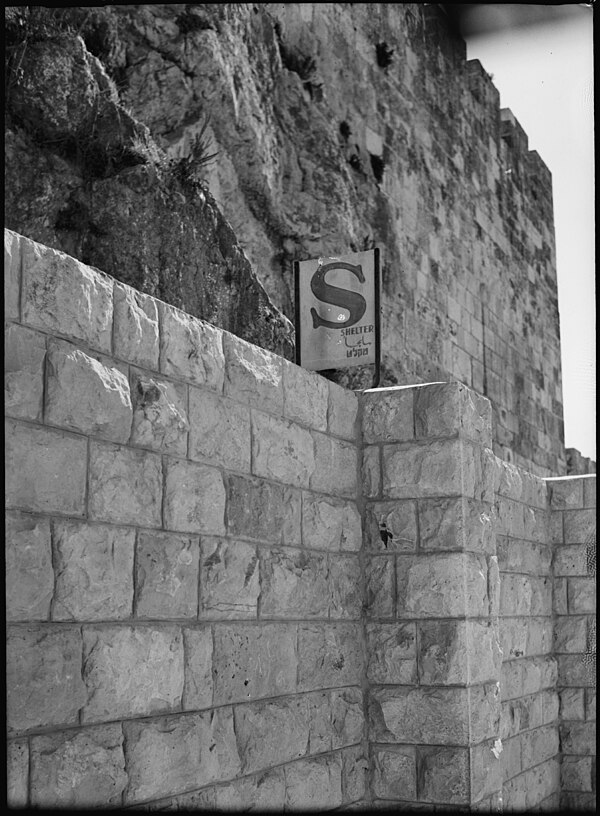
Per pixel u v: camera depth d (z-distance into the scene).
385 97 20.78
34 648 4.05
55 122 9.41
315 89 18.38
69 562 4.28
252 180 15.15
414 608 6.87
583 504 11.18
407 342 19.53
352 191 17.98
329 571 6.64
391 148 20.62
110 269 9.53
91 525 4.46
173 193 10.48
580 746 10.90
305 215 16.50
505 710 9.43
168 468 5.04
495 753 6.99
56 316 4.31
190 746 4.98
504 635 9.58
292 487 6.29
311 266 7.60
